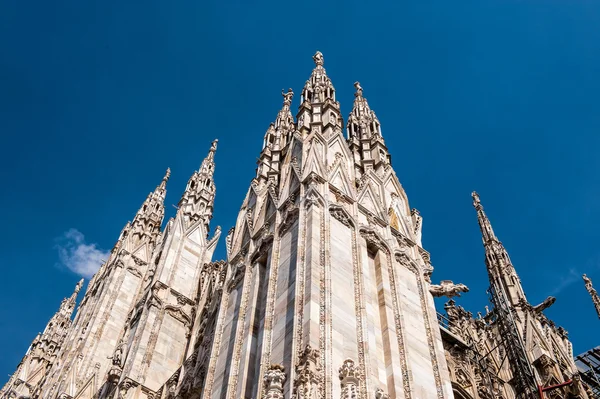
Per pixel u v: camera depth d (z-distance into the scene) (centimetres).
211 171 5262
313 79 3653
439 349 2445
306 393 1761
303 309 2095
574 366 3534
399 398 2116
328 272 2230
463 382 3067
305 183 2662
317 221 2433
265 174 3344
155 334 3675
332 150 2988
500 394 3300
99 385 3884
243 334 2367
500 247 4138
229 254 3069
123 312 4531
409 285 2655
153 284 3966
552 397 3194
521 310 3697
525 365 3369
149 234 5247
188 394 2967
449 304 3788
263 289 2480
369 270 2541
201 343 3247
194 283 4194
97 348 4209
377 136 3488
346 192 2745
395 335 2330
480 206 4481
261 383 2012
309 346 1892
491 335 3781
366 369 2011
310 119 3288
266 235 2655
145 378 3419
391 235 2798
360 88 4025
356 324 2158
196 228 4650
